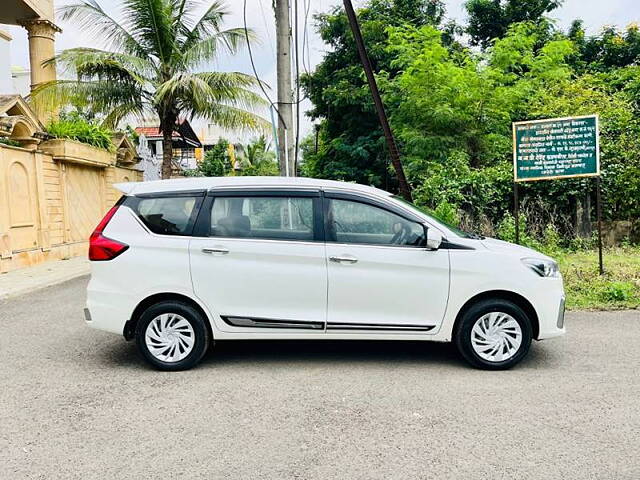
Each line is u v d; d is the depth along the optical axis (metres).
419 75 13.84
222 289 4.96
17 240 12.24
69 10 15.77
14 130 12.48
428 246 4.88
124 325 5.00
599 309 7.21
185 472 3.20
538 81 14.80
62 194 14.27
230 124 17.36
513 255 4.99
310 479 3.11
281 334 5.00
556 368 4.99
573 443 3.50
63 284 10.56
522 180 9.10
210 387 4.62
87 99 16.39
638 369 4.93
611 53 21.00
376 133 18.77
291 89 9.92
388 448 3.47
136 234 5.05
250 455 3.40
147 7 15.70
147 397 4.41
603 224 12.09
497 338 4.96
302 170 26.31
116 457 3.40
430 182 12.22
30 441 3.64
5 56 19.86
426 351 5.62
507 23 21.11
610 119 12.73
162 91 15.16
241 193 5.12
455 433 3.67
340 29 19.70
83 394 4.50
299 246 4.96
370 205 5.07
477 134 14.03
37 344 6.09
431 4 20.80
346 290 4.92
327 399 4.32
